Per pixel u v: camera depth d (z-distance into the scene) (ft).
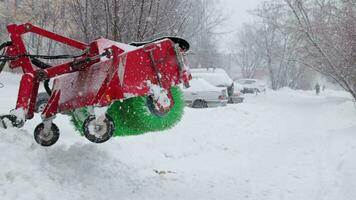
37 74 18.48
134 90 17.37
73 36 44.16
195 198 19.06
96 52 18.85
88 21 38.58
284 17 50.01
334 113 58.65
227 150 30.83
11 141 17.53
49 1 72.49
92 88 17.99
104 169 20.04
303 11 44.98
